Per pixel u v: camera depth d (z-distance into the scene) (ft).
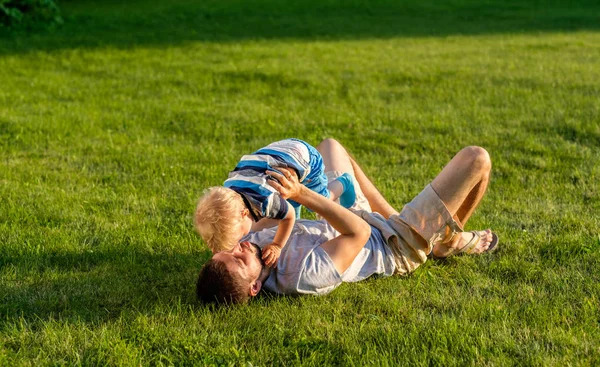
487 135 23.80
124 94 31.78
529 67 37.42
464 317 11.27
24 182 18.95
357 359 10.12
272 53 44.39
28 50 44.14
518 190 18.57
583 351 10.13
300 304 11.85
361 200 14.25
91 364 10.00
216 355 10.14
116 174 19.92
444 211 12.25
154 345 10.49
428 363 9.90
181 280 12.91
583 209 16.93
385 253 12.60
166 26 58.44
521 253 14.08
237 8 70.59
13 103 29.25
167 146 23.07
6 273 13.03
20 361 10.03
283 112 27.94
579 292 12.10
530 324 11.02
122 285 12.63
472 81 33.60
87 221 16.08
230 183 11.57
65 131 24.50
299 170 12.70
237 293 11.30
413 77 34.86
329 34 56.18
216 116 27.12
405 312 11.55
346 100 30.50
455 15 68.49
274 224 12.80
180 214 16.71
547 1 76.95
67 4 72.79
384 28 60.18
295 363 10.01
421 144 23.20
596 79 33.22
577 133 23.58
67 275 13.02
